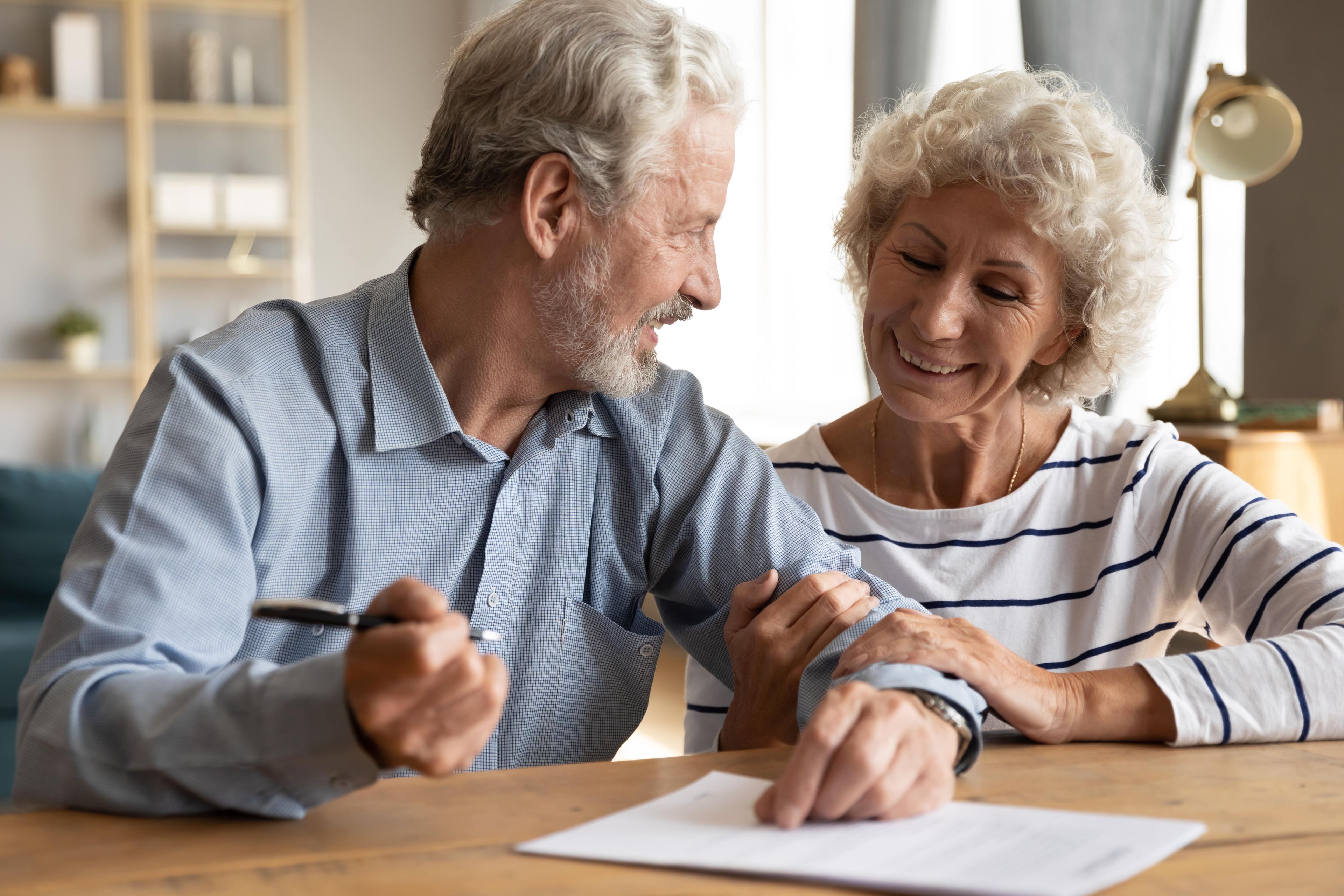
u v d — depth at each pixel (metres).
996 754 1.06
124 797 0.87
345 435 1.18
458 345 1.22
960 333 1.42
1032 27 3.26
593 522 1.36
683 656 4.51
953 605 1.55
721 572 1.38
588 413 1.31
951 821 0.85
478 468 1.24
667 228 1.18
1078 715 1.08
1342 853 0.79
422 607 0.80
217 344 1.17
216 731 0.84
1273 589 1.38
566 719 1.31
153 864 0.77
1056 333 1.52
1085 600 1.56
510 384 1.23
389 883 0.74
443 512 1.23
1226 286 3.32
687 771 0.99
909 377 1.46
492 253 1.18
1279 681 1.11
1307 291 3.02
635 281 1.18
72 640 0.95
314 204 7.02
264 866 0.77
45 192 6.67
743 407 5.59
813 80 5.03
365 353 1.21
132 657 0.94
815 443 1.66
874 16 4.04
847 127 4.84
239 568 1.06
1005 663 1.08
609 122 1.14
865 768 0.84
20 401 6.70
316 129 7.00
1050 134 1.39
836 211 1.68
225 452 1.07
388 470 1.20
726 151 1.21
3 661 2.92
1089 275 1.46
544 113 1.14
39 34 6.53
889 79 4.01
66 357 6.53
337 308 1.24
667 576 1.44
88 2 6.52
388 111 7.08
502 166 1.16
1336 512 2.26
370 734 0.80
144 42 6.47
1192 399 2.46
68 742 0.88
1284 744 1.09
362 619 0.79
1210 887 0.74
